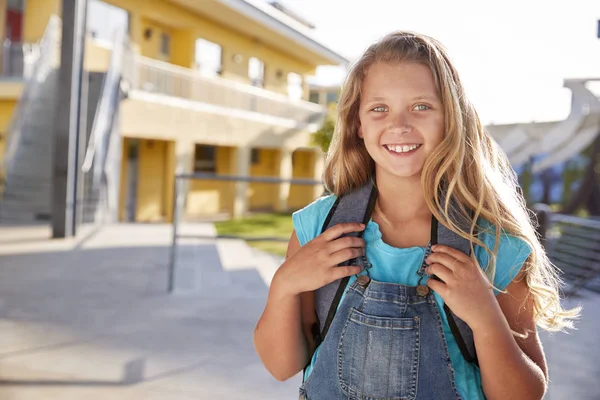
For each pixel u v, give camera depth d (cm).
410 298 106
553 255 549
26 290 511
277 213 1788
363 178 120
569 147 932
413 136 107
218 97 1553
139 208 1438
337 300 110
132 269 621
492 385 103
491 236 109
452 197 110
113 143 1105
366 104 111
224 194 1773
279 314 112
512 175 127
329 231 110
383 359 104
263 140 1736
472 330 105
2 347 358
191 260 697
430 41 111
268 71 1900
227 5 1494
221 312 455
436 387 103
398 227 113
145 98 1272
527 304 113
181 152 1419
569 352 361
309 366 120
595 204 1005
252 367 333
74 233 849
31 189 1026
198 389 300
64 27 823
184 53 1564
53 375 314
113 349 361
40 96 1104
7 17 1223
